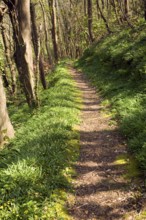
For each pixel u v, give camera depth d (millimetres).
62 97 15750
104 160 8273
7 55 23797
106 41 29516
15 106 20188
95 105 14375
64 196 6539
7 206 5883
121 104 12523
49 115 12203
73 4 54219
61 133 9641
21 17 14172
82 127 11203
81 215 5980
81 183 7168
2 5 14297
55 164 7594
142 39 19359
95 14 50156
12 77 24266
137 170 7395
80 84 20828
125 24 29422
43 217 5664
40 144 8820
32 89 15094
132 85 14461
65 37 58344
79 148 9211
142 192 6438
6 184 6422
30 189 6281
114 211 6000
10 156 8367
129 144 8758
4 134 10336
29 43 14641
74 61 37969
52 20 37375
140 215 5723
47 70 37469
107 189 6812
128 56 17766
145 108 10938
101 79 19625
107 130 10570
